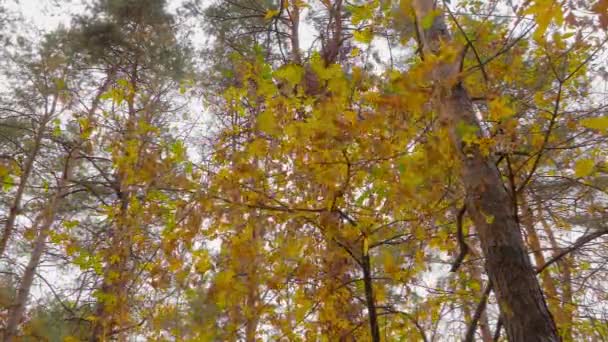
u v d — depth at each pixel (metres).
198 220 3.09
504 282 2.30
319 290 3.30
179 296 3.40
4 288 5.73
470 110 2.41
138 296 4.45
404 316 3.28
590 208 4.11
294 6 3.80
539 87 2.84
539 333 2.14
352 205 3.12
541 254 4.57
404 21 2.49
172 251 3.26
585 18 2.02
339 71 2.12
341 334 3.43
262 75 2.58
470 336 2.82
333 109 2.10
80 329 6.09
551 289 4.30
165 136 6.05
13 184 5.93
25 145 7.43
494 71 2.64
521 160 3.24
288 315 3.28
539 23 1.95
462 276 4.18
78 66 8.94
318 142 2.29
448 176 2.44
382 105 1.90
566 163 3.43
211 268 3.22
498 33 2.55
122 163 4.13
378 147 2.27
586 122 2.08
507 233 2.36
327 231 2.90
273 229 3.17
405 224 3.26
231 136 3.95
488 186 2.43
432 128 2.35
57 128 6.06
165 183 3.27
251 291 3.01
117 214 5.44
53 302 6.79
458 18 2.67
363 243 2.97
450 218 3.43
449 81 1.97
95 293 5.04
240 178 3.04
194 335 2.97
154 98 6.12
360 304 3.57
